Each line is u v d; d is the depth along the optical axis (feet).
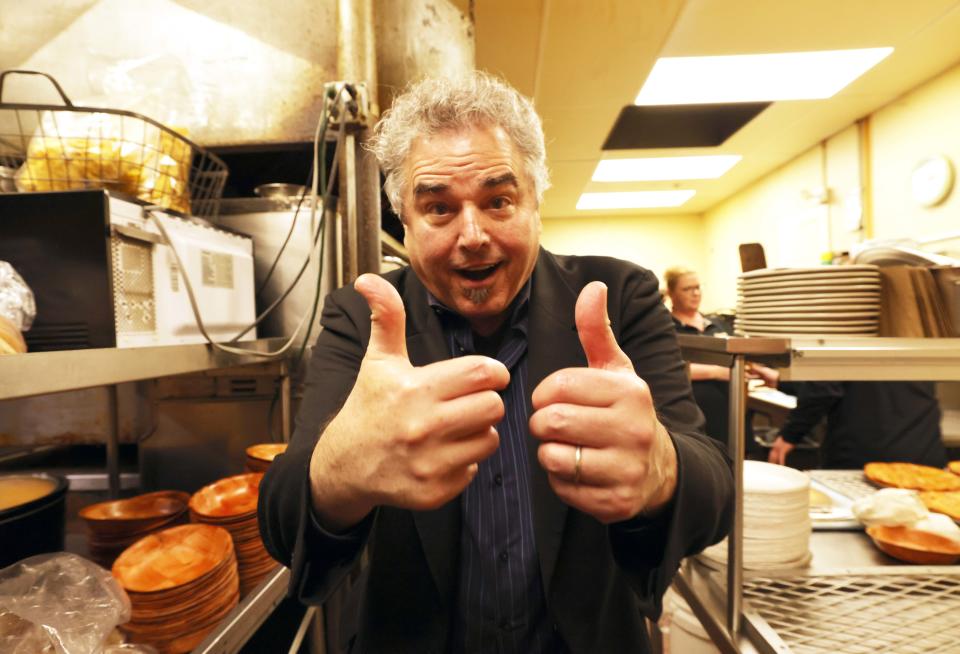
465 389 1.26
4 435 4.81
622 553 1.79
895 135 10.82
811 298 2.93
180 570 2.53
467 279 2.30
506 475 2.47
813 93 10.48
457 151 2.09
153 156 3.17
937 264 3.07
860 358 2.54
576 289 2.74
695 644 3.41
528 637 2.42
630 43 8.46
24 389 1.64
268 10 4.69
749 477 3.31
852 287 2.86
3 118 4.49
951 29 8.26
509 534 2.42
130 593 2.31
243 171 5.81
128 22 4.76
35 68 4.80
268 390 4.57
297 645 3.65
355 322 2.70
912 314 2.84
